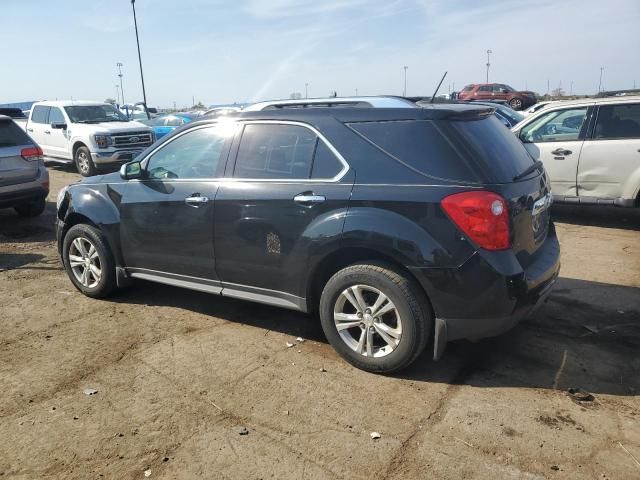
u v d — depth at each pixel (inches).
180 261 178.7
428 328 138.5
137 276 193.5
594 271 231.8
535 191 147.7
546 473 107.4
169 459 113.3
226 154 168.1
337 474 108.2
